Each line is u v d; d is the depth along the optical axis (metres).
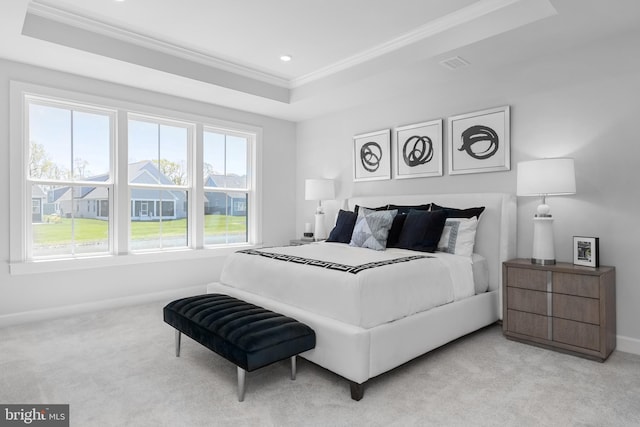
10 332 3.11
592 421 1.83
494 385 2.20
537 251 2.90
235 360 1.96
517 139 3.35
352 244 3.54
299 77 4.40
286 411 1.92
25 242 3.41
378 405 1.98
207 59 3.79
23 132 3.37
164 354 2.65
